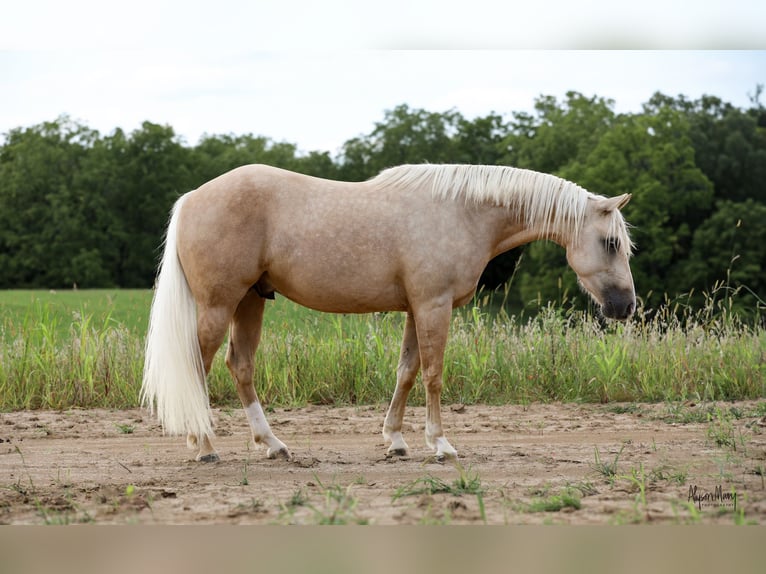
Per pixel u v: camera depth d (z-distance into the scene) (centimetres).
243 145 6028
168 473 533
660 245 3419
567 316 994
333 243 546
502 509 431
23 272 5253
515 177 575
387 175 572
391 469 543
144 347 890
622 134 3688
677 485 484
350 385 859
